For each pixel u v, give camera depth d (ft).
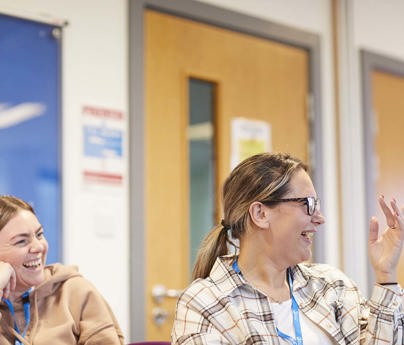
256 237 5.99
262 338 5.58
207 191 10.59
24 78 8.67
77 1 9.25
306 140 11.87
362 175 12.44
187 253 10.14
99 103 9.34
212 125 10.77
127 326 9.40
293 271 6.24
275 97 11.48
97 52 9.38
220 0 10.81
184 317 5.74
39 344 6.63
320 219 5.90
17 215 6.72
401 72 13.26
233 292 5.83
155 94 9.99
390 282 5.97
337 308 6.14
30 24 8.77
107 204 9.31
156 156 9.93
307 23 12.01
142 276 9.56
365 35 12.81
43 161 8.73
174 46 10.25
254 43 11.27
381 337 5.85
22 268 6.70
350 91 12.35
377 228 6.10
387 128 13.06
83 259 9.04
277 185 5.86
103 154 9.32
